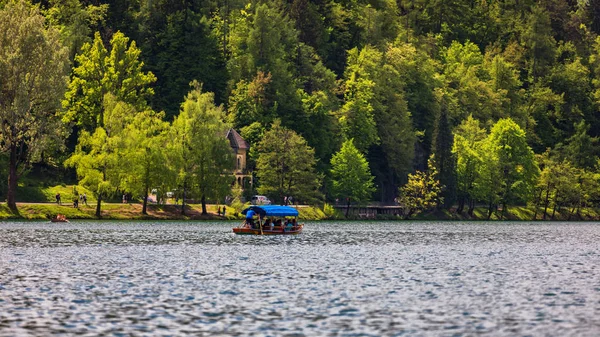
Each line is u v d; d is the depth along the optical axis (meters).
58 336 61.69
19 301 74.56
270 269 99.88
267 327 65.31
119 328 64.44
